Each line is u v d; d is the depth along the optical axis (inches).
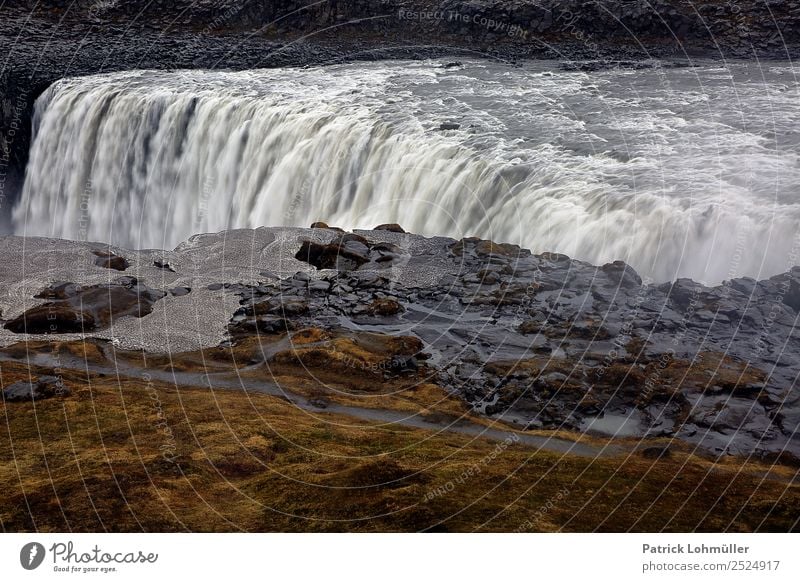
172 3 3462.1
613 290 1363.2
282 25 3307.1
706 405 1067.9
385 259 1503.4
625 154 1836.9
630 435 1021.2
